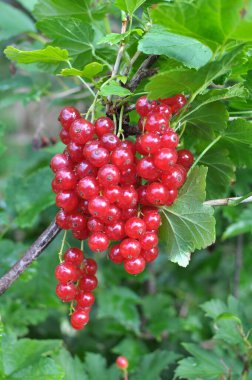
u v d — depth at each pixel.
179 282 0.54
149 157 0.22
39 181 0.39
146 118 0.23
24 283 0.41
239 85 0.24
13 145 0.79
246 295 0.61
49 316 0.50
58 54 0.24
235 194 0.39
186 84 0.23
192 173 0.24
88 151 0.22
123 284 0.53
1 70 0.52
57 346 0.33
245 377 0.33
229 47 0.22
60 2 0.30
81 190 0.22
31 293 0.41
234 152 0.28
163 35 0.24
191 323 0.43
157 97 0.23
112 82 0.23
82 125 0.22
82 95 0.44
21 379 0.30
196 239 0.24
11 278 0.24
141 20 0.28
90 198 0.22
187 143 0.28
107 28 0.33
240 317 0.35
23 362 0.31
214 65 0.22
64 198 0.23
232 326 0.34
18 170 0.58
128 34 0.24
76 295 0.25
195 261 0.52
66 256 0.24
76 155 0.23
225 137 0.26
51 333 0.49
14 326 0.39
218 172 0.28
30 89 0.47
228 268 0.55
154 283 0.52
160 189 0.22
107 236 0.23
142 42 0.23
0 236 0.39
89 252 0.44
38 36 0.44
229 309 0.36
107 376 0.38
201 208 0.24
